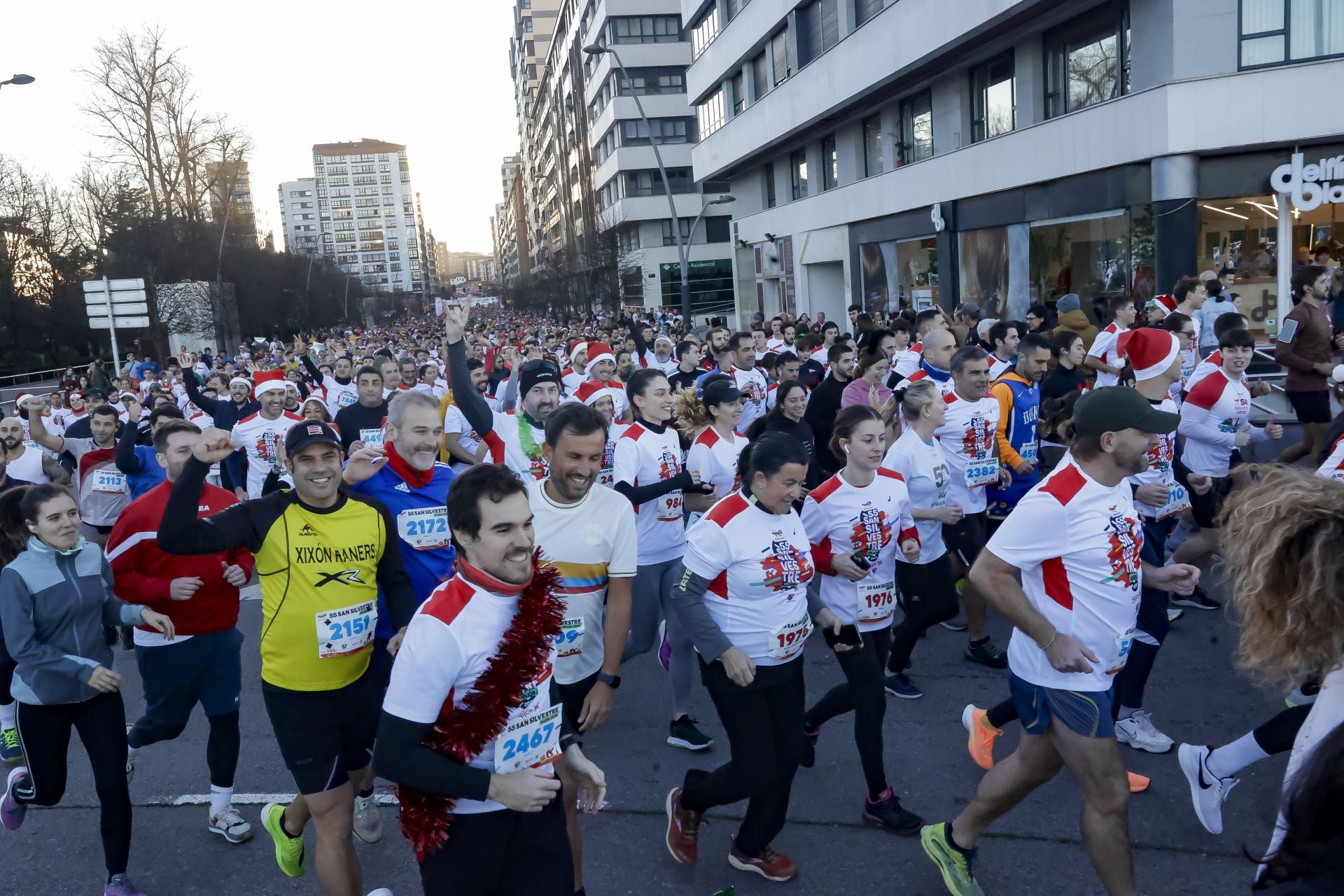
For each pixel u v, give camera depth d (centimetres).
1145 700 536
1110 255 1811
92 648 415
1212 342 1173
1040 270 2047
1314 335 910
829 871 400
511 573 270
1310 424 926
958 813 438
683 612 368
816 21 2975
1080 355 745
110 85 4138
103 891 426
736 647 366
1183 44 1571
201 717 609
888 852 411
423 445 437
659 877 404
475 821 278
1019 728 518
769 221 3859
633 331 1398
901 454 536
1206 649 598
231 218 5834
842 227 3116
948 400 610
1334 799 147
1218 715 512
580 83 7762
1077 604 333
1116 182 1752
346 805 368
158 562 446
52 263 4875
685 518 780
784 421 663
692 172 6253
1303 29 1509
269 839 460
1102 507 331
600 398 745
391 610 380
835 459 778
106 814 409
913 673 600
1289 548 227
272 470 777
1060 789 451
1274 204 1583
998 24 1923
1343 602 219
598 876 407
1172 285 1625
